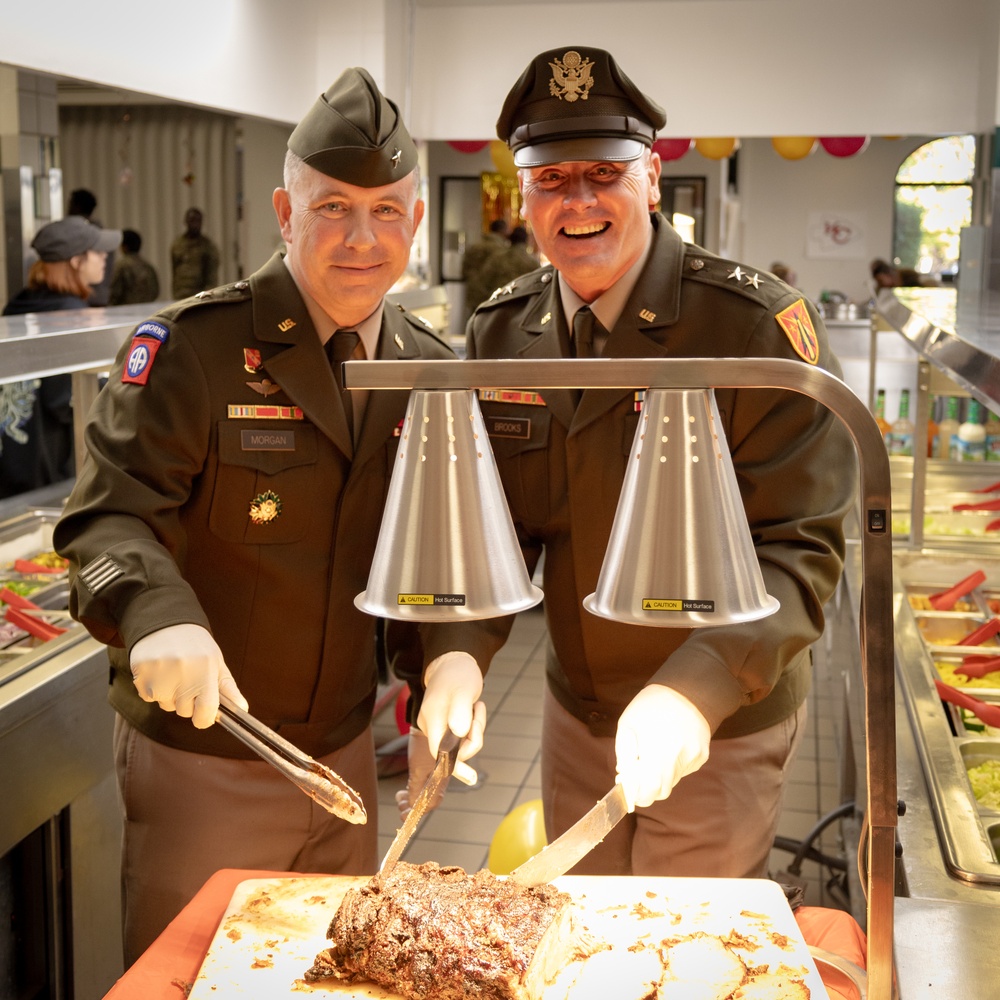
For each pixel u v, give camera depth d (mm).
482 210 11258
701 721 1416
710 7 5387
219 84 4051
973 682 2838
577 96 1862
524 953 1304
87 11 3094
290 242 1974
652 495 1075
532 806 3006
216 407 1945
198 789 1979
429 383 1109
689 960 1390
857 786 3014
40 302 4590
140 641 1537
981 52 5234
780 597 1620
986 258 4680
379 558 1119
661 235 2033
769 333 1926
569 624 2102
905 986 1331
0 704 2277
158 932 2023
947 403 5703
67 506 1901
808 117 5414
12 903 2494
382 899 1399
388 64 5238
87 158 9070
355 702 2121
